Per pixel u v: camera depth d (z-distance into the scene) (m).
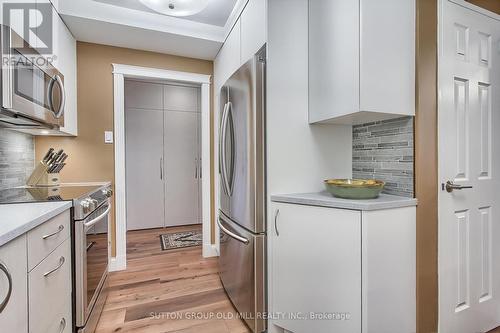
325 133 1.66
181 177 4.12
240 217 1.67
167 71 2.68
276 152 1.54
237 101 1.70
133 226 3.84
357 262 1.17
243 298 1.65
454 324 1.42
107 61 2.46
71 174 2.34
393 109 1.28
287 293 1.43
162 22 2.24
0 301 0.73
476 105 1.50
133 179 3.83
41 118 1.52
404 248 1.26
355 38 1.25
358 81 1.23
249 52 1.82
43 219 0.99
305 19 1.60
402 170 1.39
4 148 1.74
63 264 1.21
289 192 1.57
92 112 2.41
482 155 1.52
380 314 1.19
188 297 1.99
